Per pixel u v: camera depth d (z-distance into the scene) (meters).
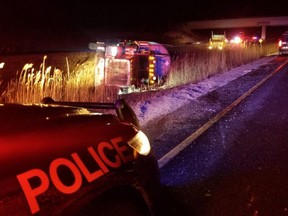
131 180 2.59
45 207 1.90
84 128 2.51
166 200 4.20
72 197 2.05
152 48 12.66
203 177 4.88
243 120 7.96
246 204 4.12
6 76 13.87
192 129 7.21
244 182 4.70
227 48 26.56
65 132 2.35
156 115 8.25
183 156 5.68
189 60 16.80
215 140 6.50
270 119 8.06
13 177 1.87
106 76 10.66
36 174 1.96
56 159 2.11
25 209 1.82
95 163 2.32
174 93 10.94
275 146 6.16
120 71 10.68
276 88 12.31
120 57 10.73
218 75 16.23
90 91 9.98
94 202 2.23
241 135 6.81
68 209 2.01
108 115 2.92
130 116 3.42
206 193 4.40
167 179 4.82
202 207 4.06
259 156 5.66
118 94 10.03
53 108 2.72
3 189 1.80
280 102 9.95
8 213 1.76
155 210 2.93
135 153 2.78
